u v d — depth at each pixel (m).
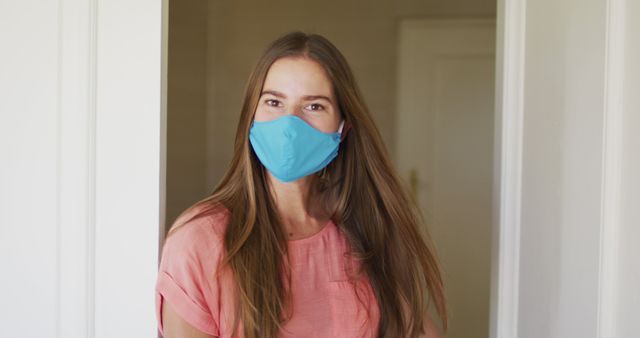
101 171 1.32
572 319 1.32
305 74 1.17
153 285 1.32
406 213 1.36
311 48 1.19
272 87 1.18
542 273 1.41
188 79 3.04
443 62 3.13
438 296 1.41
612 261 1.23
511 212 1.49
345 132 1.30
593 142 1.26
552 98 1.39
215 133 3.14
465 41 3.11
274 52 1.18
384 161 1.34
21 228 1.33
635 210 1.16
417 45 3.13
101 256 1.33
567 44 1.33
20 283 1.34
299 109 1.19
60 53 1.32
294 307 1.18
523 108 1.47
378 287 1.29
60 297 1.33
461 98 3.13
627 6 1.20
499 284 1.51
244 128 1.21
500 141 1.52
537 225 1.43
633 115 1.17
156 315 1.20
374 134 1.31
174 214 3.02
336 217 1.33
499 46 1.54
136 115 1.31
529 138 1.46
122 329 1.33
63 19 1.31
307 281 1.22
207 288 1.12
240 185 1.23
